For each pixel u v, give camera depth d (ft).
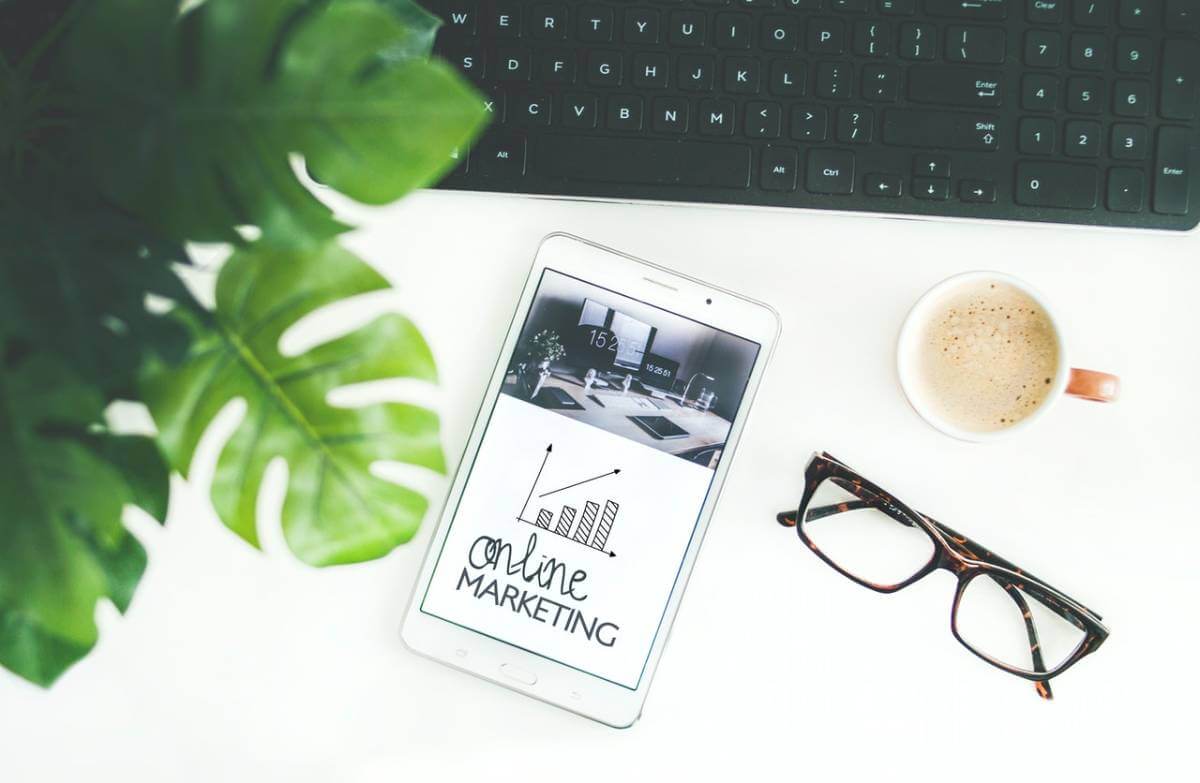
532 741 1.95
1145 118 1.91
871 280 1.98
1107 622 1.98
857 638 1.98
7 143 1.21
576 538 1.93
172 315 1.31
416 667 1.95
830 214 1.97
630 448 1.93
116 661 1.91
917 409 1.85
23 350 1.20
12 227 1.19
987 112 1.92
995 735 1.98
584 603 1.93
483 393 1.98
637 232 1.98
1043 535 1.99
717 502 1.92
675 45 1.90
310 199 1.21
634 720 1.90
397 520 1.47
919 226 1.98
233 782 1.93
